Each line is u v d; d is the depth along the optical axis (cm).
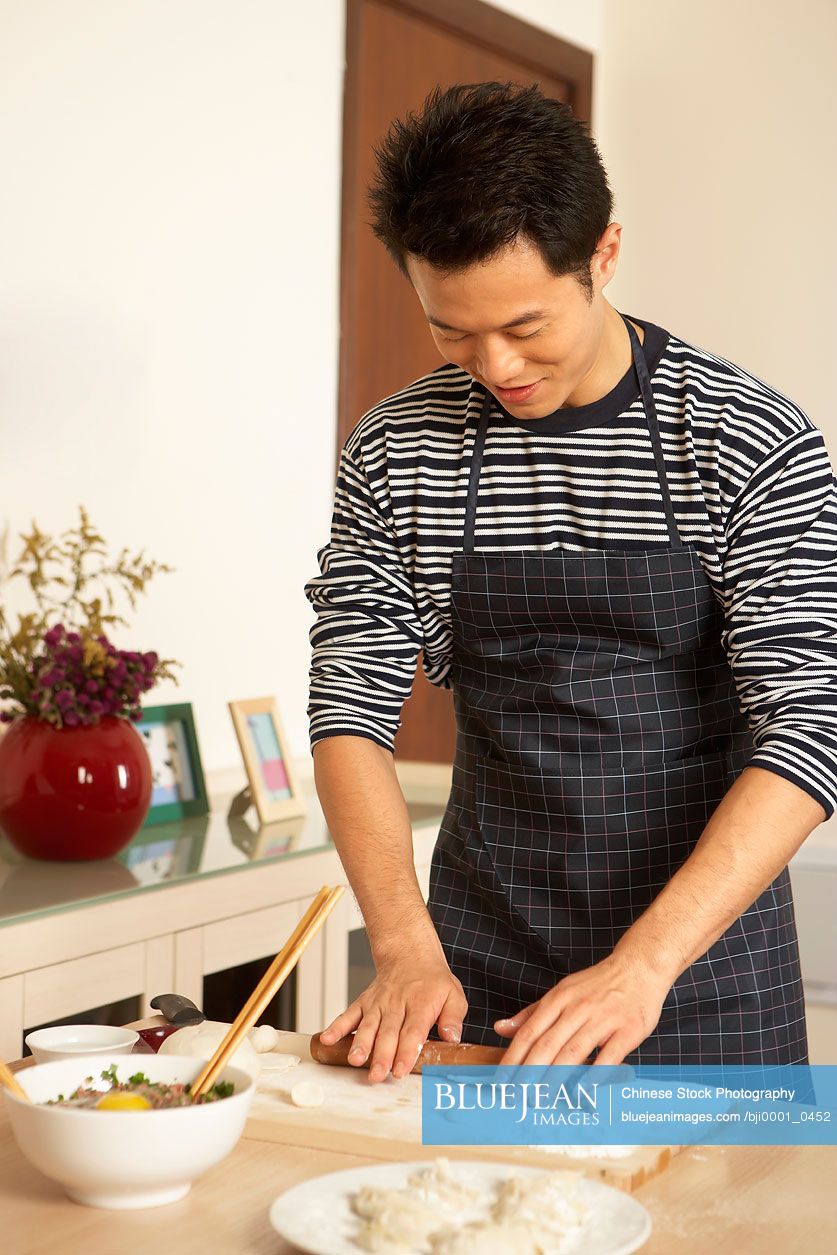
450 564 154
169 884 201
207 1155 99
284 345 289
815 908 296
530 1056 117
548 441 149
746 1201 103
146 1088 108
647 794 151
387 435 157
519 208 122
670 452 146
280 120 285
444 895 161
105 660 208
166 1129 97
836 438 350
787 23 350
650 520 146
